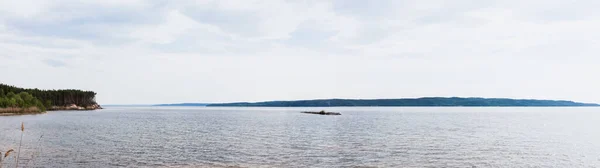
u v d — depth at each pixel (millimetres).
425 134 62656
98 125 82062
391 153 38750
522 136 60312
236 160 33844
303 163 32469
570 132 70188
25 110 145875
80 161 31625
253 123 98000
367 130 71812
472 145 46344
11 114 135125
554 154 39125
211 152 38719
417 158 35688
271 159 34500
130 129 70750
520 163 33688
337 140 51562
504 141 51688
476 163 33438
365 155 37219
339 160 34188
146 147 42062
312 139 52750
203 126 83062
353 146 44438
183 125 86625
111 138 51812
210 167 29828
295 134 61438
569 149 43219
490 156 37344
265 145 45062
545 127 86188
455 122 107625
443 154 38344
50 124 81438
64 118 113188
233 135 58875
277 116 159750
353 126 85250
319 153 38406
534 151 41250
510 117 156375
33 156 33156
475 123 102312
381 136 58250
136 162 31953
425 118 139375
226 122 103125
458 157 36562
